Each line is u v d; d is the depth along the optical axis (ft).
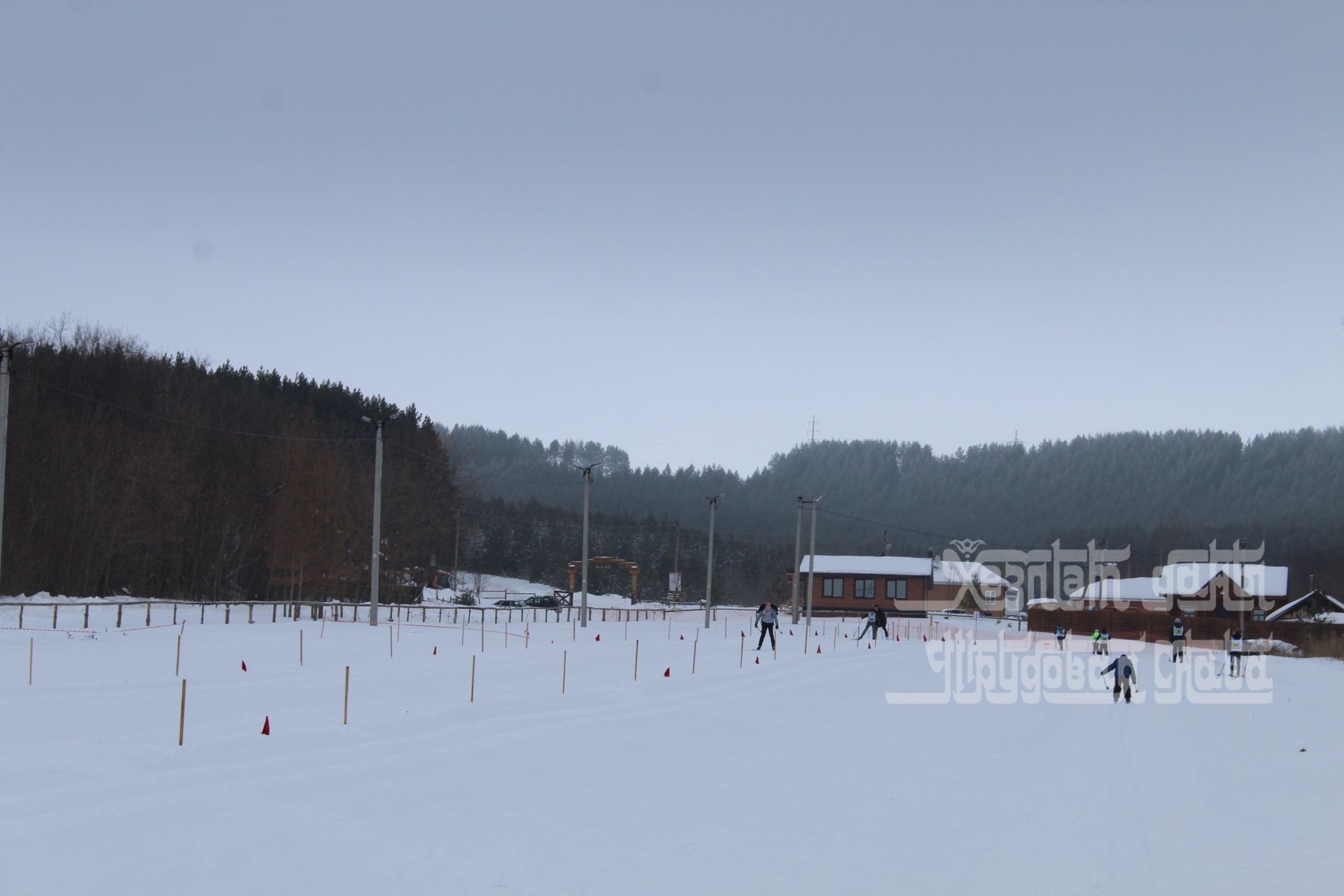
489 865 37.06
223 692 73.97
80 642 108.47
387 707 69.97
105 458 198.80
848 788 53.21
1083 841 44.06
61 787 44.62
